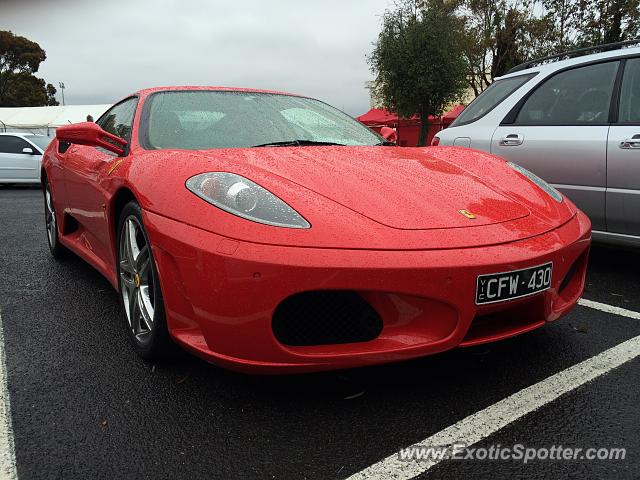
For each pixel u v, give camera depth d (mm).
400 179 2111
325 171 2092
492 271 1715
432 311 1706
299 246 1636
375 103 25156
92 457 1574
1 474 1496
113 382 2033
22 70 47500
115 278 2549
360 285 1626
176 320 1867
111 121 3182
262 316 1627
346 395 1907
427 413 1784
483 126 4055
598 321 2619
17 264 3904
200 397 1913
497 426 1706
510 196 2160
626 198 3148
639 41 3400
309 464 1532
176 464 1540
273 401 1877
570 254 1977
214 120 2664
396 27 18922
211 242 1685
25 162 11859
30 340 2455
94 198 2697
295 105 3051
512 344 2332
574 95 3580
